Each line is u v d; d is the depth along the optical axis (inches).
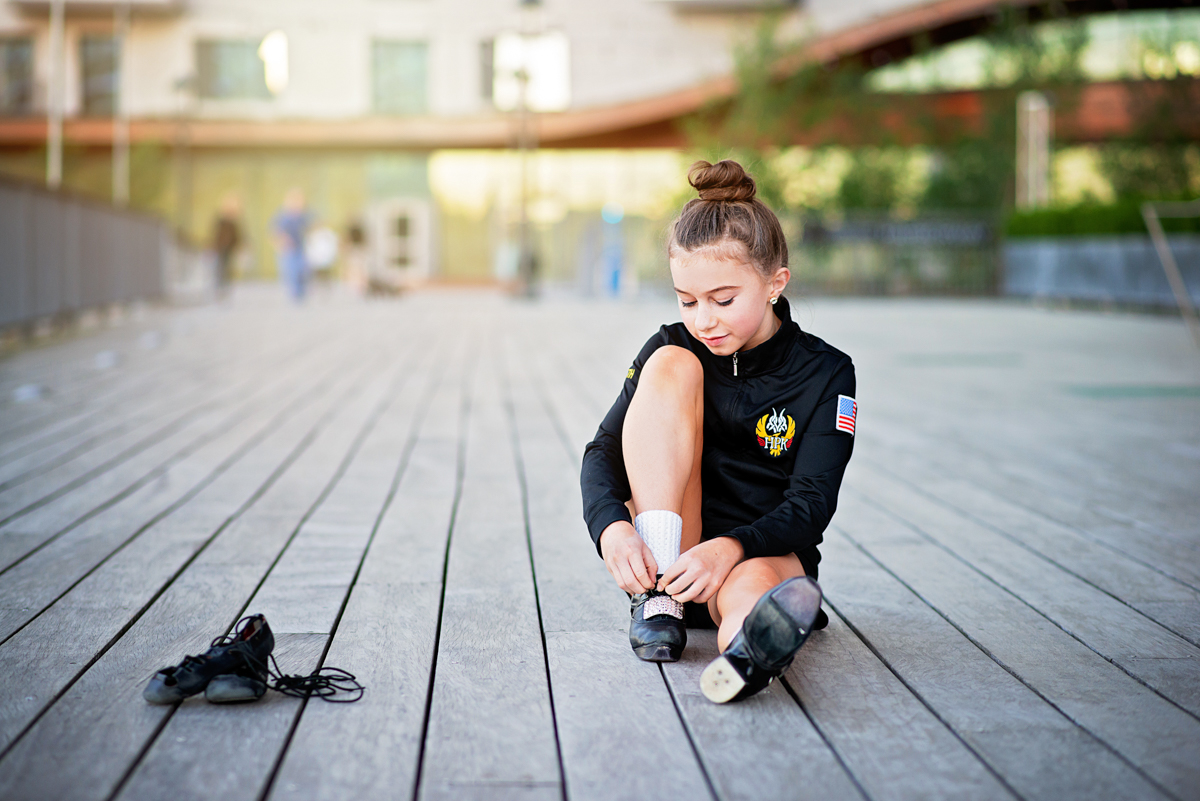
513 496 129.1
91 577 93.5
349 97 944.9
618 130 908.6
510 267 868.0
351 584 92.4
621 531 68.7
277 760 58.3
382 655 74.9
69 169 890.1
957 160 772.0
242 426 180.1
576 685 69.3
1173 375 261.6
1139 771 57.7
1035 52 747.4
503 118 888.9
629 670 72.0
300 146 922.7
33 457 149.6
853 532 112.6
